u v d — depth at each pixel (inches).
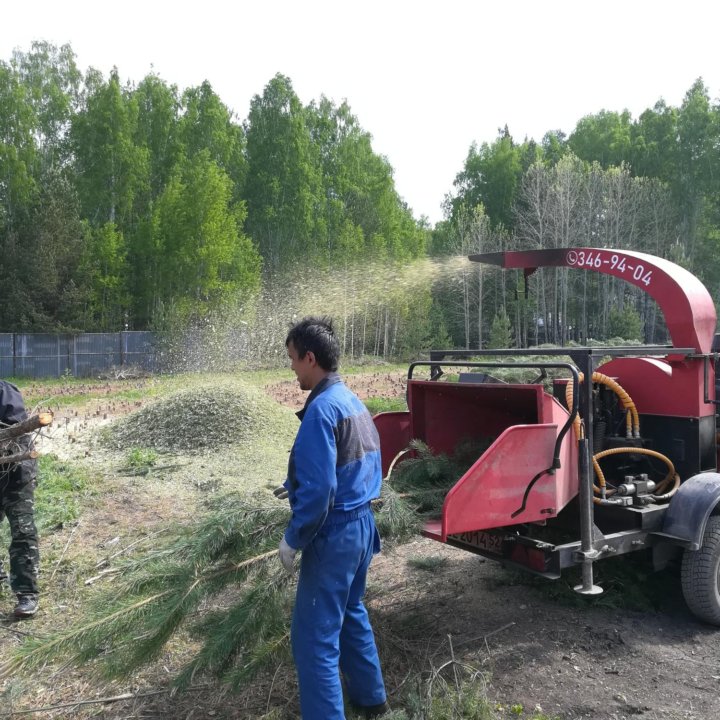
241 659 124.8
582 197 1769.2
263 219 1718.8
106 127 1509.6
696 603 159.0
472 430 188.1
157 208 1403.8
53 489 282.2
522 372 347.9
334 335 115.6
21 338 1162.0
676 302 171.3
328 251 1686.8
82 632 112.7
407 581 189.9
